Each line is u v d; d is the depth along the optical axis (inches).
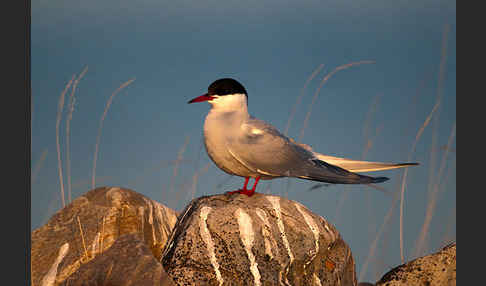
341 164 359.3
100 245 348.8
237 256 300.0
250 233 305.7
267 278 300.8
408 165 348.8
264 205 320.2
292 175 343.9
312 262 314.2
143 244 293.6
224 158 343.0
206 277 293.4
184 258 297.4
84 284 282.8
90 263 289.7
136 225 361.4
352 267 335.0
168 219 387.9
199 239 302.0
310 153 360.5
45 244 349.1
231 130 339.9
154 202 386.9
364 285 382.6
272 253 305.0
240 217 309.7
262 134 341.7
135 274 280.8
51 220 363.3
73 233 353.7
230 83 346.9
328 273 317.1
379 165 355.3
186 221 317.4
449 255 323.3
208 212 311.1
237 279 296.7
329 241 318.7
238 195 329.7
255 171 339.9
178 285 289.6
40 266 338.3
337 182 342.6
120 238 299.3
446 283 315.3
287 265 306.5
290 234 311.3
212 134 342.0
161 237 369.1
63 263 339.0
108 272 283.6
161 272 280.1
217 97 346.9
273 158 339.9
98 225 355.3
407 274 326.0
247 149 336.8
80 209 366.6
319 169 347.9
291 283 306.5
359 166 357.7
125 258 287.4
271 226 310.5
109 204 363.9
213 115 347.9
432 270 321.7
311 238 313.6
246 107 353.4
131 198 372.2
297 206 326.0
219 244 301.3
